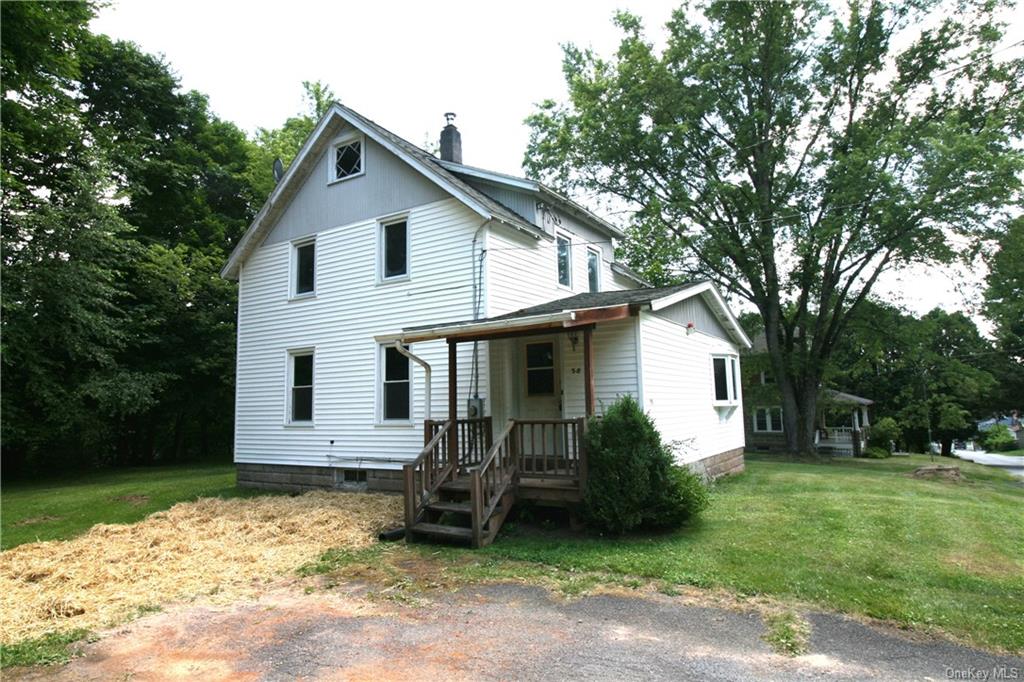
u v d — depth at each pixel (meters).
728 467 13.67
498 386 10.05
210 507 10.56
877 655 3.88
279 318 13.20
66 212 15.34
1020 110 17.31
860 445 27.06
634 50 19.78
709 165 20.52
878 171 17.11
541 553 6.60
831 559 5.95
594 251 14.73
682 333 11.23
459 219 10.77
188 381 21.11
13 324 14.84
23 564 7.07
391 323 11.41
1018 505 9.63
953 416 27.17
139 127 21.41
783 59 19.17
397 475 11.01
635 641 4.20
